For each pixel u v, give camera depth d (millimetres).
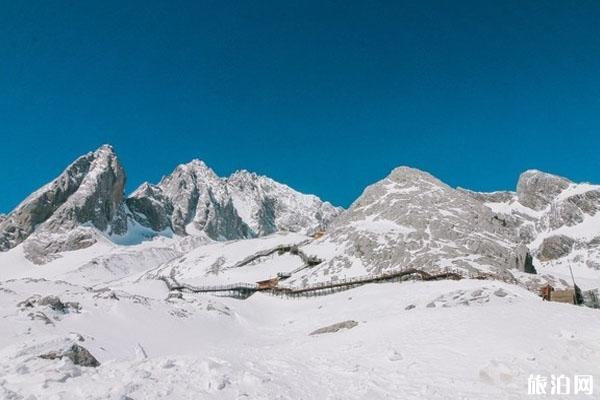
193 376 16156
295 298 86938
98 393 13703
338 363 23016
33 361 17625
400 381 19703
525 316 28547
